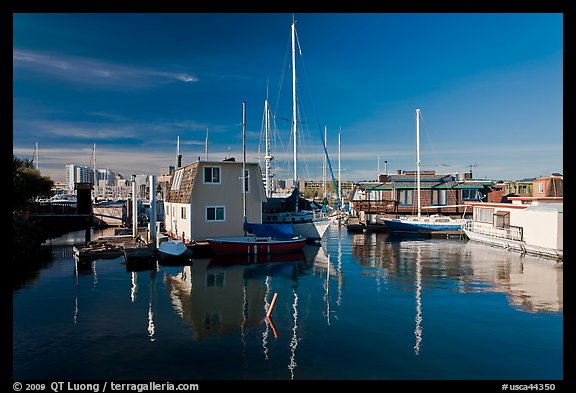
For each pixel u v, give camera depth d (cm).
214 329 1318
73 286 1911
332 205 8200
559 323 1389
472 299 1705
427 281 2067
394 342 1213
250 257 2773
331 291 1844
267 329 1321
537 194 3994
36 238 3309
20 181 3797
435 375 1009
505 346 1188
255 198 3231
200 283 1994
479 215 4138
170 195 3681
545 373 1024
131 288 1880
